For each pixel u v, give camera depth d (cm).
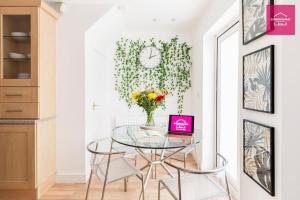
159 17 386
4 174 263
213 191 186
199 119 390
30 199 267
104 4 315
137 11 355
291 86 146
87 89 327
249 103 188
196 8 342
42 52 274
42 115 275
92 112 360
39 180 269
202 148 366
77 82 314
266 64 160
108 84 468
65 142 316
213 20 305
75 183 315
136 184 313
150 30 464
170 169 370
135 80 471
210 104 365
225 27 314
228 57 321
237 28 276
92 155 350
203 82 364
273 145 156
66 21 313
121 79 471
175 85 469
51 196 278
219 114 351
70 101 315
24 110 267
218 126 354
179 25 434
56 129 315
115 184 313
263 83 165
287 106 146
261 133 169
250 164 188
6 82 267
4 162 263
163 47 468
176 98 469
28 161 262
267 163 161
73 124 316
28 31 275
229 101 320
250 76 186
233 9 245
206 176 214
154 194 283
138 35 470
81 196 278
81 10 314
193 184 197
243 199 207
